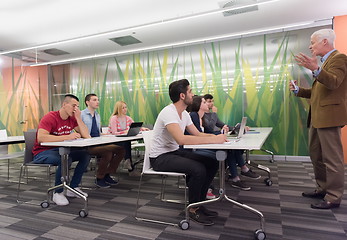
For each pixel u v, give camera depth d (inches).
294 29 188.2
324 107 84.7
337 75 79.5
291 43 189.3
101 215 87.0
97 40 210.5
